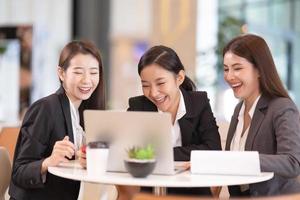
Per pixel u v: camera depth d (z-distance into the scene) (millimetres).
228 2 8742
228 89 6766
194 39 6941
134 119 2150
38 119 2586
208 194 2752
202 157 2234
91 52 2695
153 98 2516
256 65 2615
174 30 7016
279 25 8820
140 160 2062
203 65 6781
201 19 8625
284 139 2424
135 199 1730
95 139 2227
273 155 2348
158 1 7125
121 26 9984
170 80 2486
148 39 10086
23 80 6027
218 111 7031
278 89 2609
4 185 2807
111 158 2230
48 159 2396
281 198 1813
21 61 6012
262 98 2629
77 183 2715
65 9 8727
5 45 5996
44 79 8117
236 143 2717
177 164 2443
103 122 2197
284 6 8773
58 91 2738
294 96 8734
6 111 5988
